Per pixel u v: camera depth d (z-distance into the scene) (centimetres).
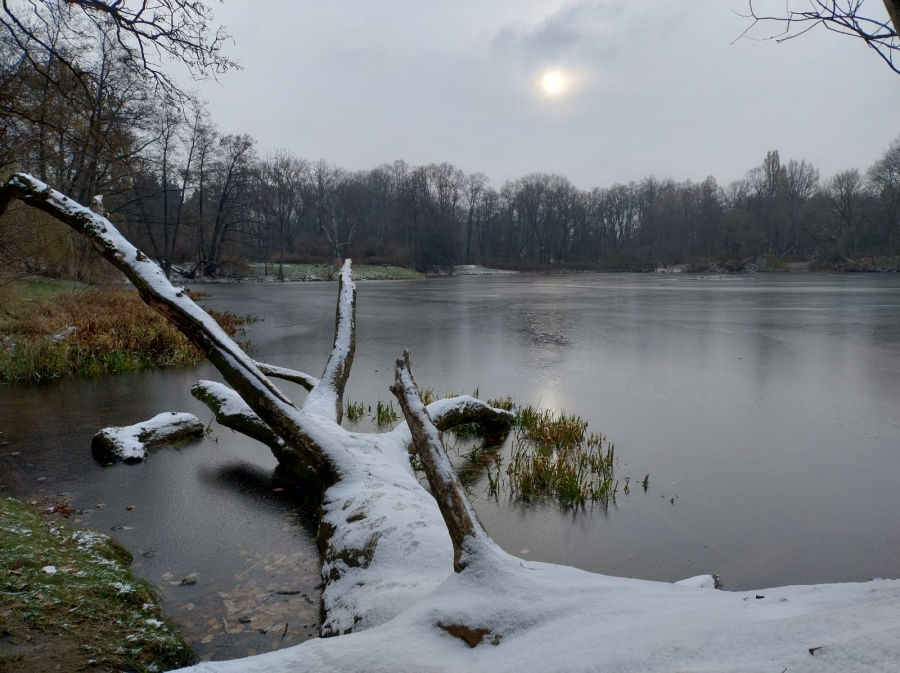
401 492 469
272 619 364
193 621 361
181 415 766
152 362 1291
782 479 647
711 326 1994
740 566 468
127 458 662
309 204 8006
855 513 563
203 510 536
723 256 7650
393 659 211
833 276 5962
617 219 9588
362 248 7294
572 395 1034
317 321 2166
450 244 7381
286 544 470
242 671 206
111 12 778
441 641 226
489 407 782
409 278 6506
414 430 332
